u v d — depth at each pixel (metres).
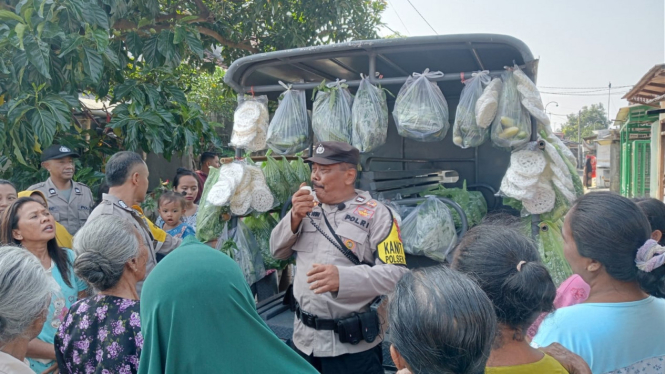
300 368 1.34
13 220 2.55
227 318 1.28
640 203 2.12
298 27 7.36
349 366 2.35
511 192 2.78
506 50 3.06
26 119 4.52
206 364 1.24
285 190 3.58
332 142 2.55
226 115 8.98
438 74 2.99
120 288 1.91
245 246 3.33
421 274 1.16
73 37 4.43
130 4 5.32
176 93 5.54
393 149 4.76
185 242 1.48
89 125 6.80
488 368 1.28
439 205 3.21
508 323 1.32
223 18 7.11
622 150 17.30
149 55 5.45
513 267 1.37
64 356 1.83
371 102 3.06
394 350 1.19
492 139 2.87
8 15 4.27
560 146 3.39
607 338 1.54
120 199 3.09
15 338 1.55
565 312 1.65
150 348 1.25
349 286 2.21
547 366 1.27
